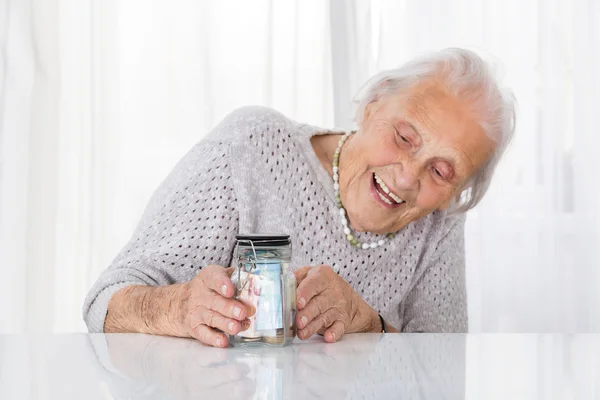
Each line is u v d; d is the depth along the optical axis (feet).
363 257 5.00
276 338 3.13
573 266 8.98
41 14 8.11
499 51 8.88
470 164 4.49
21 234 8.07
